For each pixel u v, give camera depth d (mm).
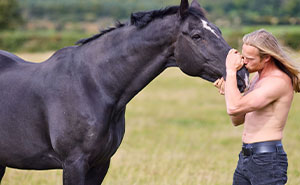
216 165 11227
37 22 105000
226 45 5762
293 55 5656
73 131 6008
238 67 5547
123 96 6297
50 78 6246
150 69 6199
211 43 5754
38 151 6414
